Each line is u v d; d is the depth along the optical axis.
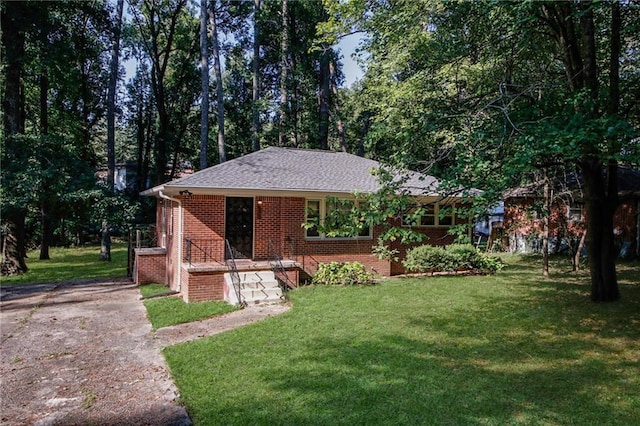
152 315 9.83
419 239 6.40
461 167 5.72
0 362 6.89
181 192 12.05
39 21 16.22
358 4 9.88
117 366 6.64
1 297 12.30
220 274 11.59
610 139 5.67
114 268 18.83
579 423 4.58
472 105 8.16
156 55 28.56
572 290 11.42
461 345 7.17
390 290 11.88
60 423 4.85
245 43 29.58
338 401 5.14
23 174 14.41
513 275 14.26
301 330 8.18
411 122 8.09
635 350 6.79
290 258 13.28
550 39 10.02
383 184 6.86
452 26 9.02
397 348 7.04
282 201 13.29
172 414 4.98
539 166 7.11
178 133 31.94
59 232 28.22
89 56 20.78
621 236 17.38
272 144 29.97
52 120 25.50
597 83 9.12
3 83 18.20
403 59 11.29
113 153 22.02
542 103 7.29
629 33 9.41
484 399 5.15
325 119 28.31
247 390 5.53
